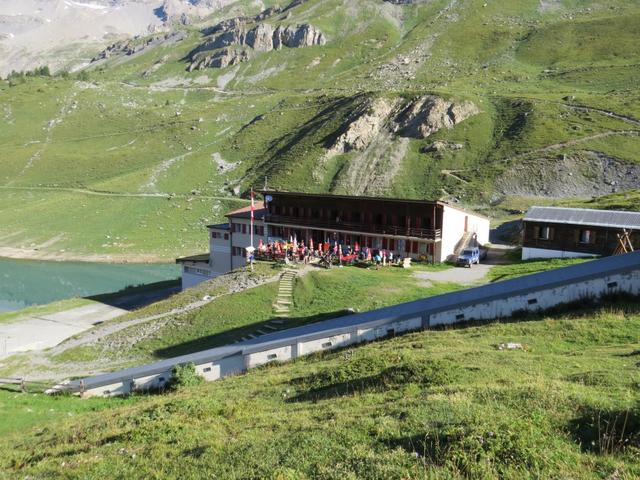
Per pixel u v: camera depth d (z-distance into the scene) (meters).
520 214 102.19
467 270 56.72
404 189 130.00
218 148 187.88
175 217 134.38
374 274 53.84
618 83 180.88
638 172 110.81
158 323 48.97
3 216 142.62
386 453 12.09
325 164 148.25
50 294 86.44
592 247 57.16
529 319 28.28
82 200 149.50
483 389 16.08
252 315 46.22
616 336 23.69
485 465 10.66
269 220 72.75
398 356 22.77
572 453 11.03
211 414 19.34
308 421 16.25
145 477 13.85
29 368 44.62
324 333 31.06
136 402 29.50
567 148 125.94
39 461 18.12
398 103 164.75
